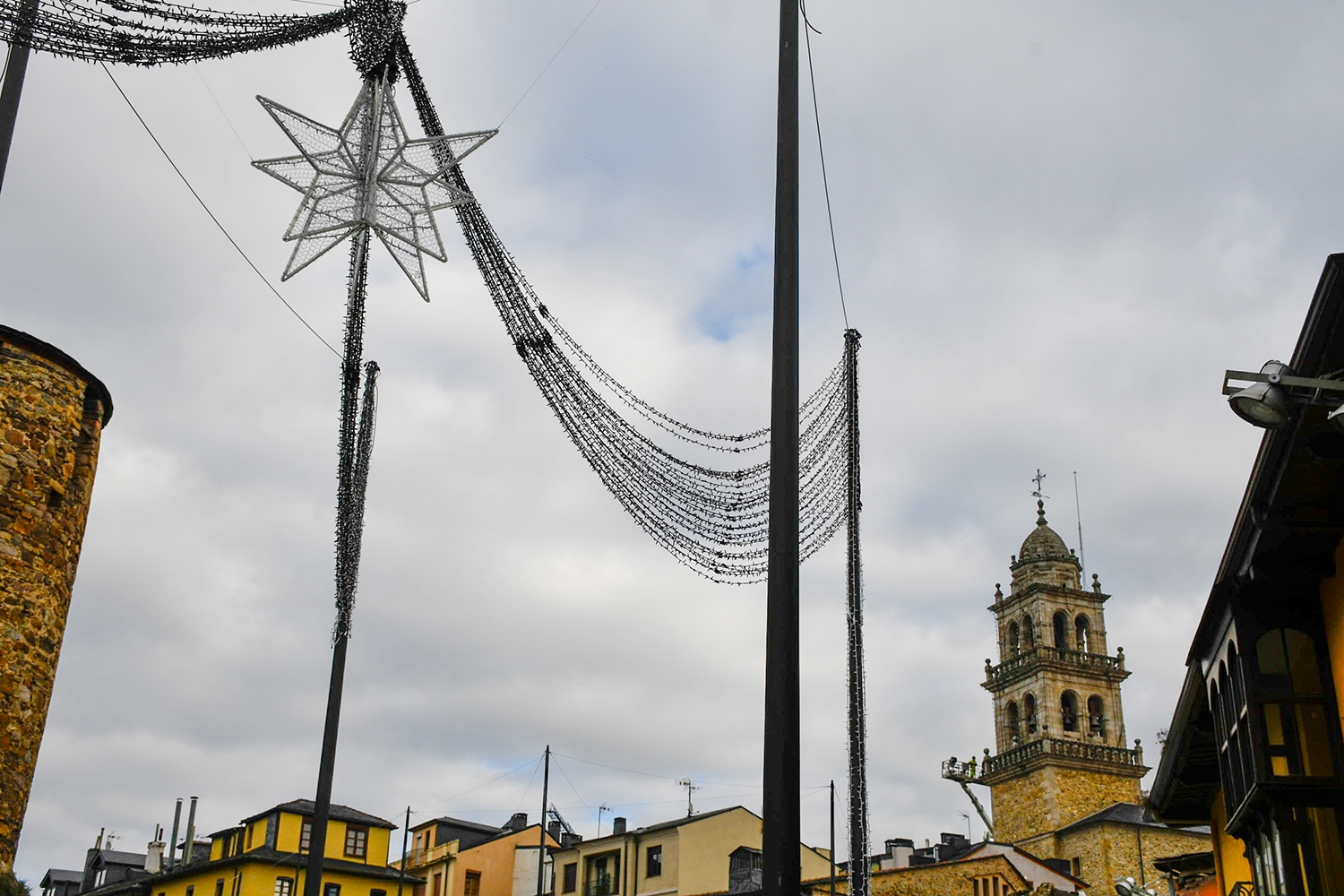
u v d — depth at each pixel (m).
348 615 23.77
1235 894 20.33
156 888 63.88
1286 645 14.73
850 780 21.84
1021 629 74.88
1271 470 13.09
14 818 17.58
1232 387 11.44
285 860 58.22
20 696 17.91
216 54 11.30
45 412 19.23
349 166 13.59
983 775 71.62
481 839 68.44
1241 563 14.86
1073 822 66.25
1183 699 18.98
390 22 12.97
